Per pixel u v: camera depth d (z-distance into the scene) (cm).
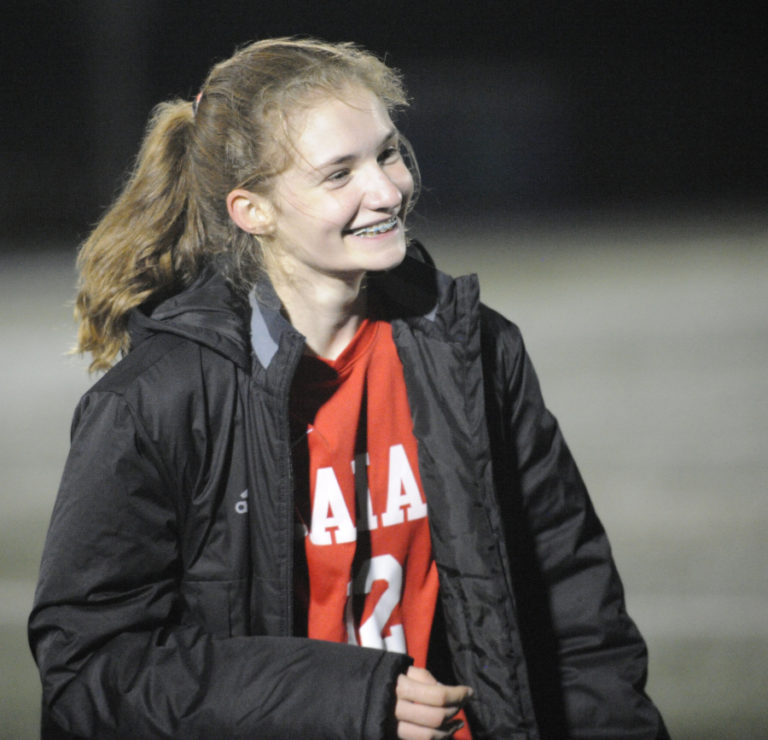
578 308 3797
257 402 584
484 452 603
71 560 566
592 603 650
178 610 590
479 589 598
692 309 3712
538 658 648
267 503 581
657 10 9238
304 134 578
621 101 9212
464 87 9212
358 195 583
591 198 7706
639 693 644
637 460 2177
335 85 584
